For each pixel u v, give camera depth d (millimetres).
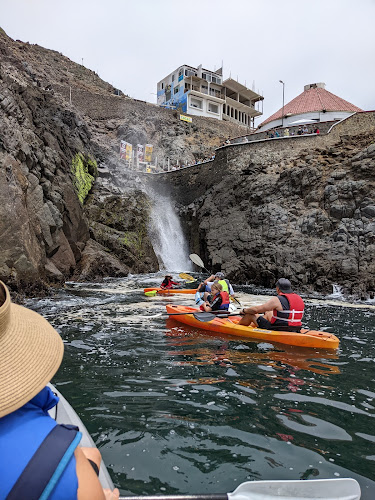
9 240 9445
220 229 18984
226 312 6844
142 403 3332
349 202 15047
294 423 3010
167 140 36844
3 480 880
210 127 42688
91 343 5457
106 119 35562
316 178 16297
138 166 30000
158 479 2188
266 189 17906
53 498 880
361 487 2156
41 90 17859
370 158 15086
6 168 9852
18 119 11930
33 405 1104
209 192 21703
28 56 36781
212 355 4969
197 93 45250
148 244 20641
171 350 5176
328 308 9992
